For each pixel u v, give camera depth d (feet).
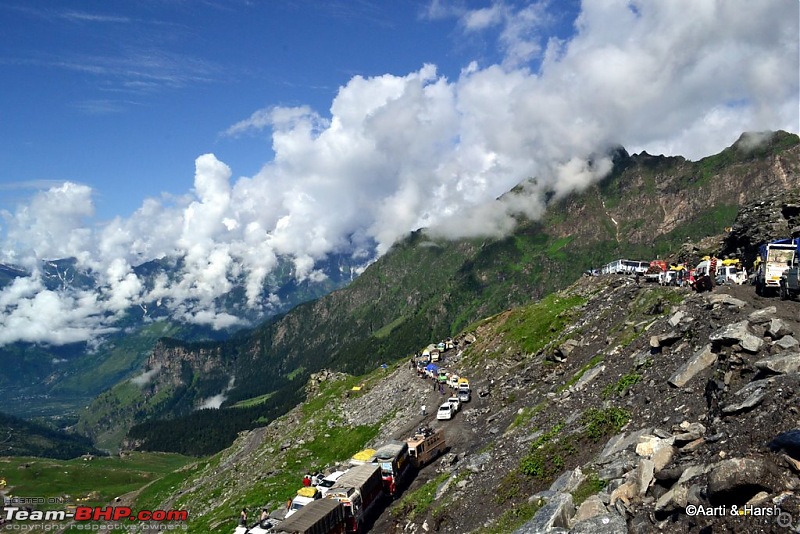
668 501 63.98
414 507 149.28
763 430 64.69
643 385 119.34
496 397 247.70
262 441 419.13
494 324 388.37
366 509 163.43
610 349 185.26
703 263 220.02
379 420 300.20
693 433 76.33
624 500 72.02
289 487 255.91
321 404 405.39
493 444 162.50
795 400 65.92
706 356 103.65
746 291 152.25
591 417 117.08
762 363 81.00
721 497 56.85
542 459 114.21
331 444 299.58
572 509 77.56
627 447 92.48
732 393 81.87
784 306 123.95
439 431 214.48
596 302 299.38
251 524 217.56
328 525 144.56
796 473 54.54
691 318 137.39
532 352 292.81
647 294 229.45
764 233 232.32
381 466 181.06
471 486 131.64
